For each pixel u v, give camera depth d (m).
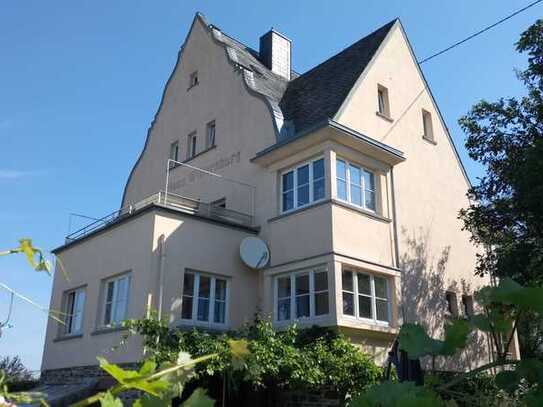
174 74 21.31
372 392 1.57
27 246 1.40
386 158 15.73
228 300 14.32
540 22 14.55
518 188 14.20
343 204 14.01
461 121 16.05
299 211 14.49
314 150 14.56
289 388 11.64
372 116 16.17
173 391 1.36
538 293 1.60
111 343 13.23
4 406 1.22
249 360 1.76
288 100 18.12
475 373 1.79
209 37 19.92
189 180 18.70
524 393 1.70
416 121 17.91
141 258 13.32
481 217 15.73
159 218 13.41
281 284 14.65
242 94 17.50
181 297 13.30
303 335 12.74
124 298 13.64
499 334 1.84
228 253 14.60
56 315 1.40
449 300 17.06
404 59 18.20
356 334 13.42
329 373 11.16
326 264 13.52
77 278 15.51
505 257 14.71
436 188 17.72
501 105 15.58
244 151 16.77
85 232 15.87
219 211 15.30
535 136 14.82
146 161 21.33
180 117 20.23
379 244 14.81
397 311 14.56
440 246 17.03
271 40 20.66
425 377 1.98
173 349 10.97
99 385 12.70
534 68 14.55
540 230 14.73
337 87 16.50
